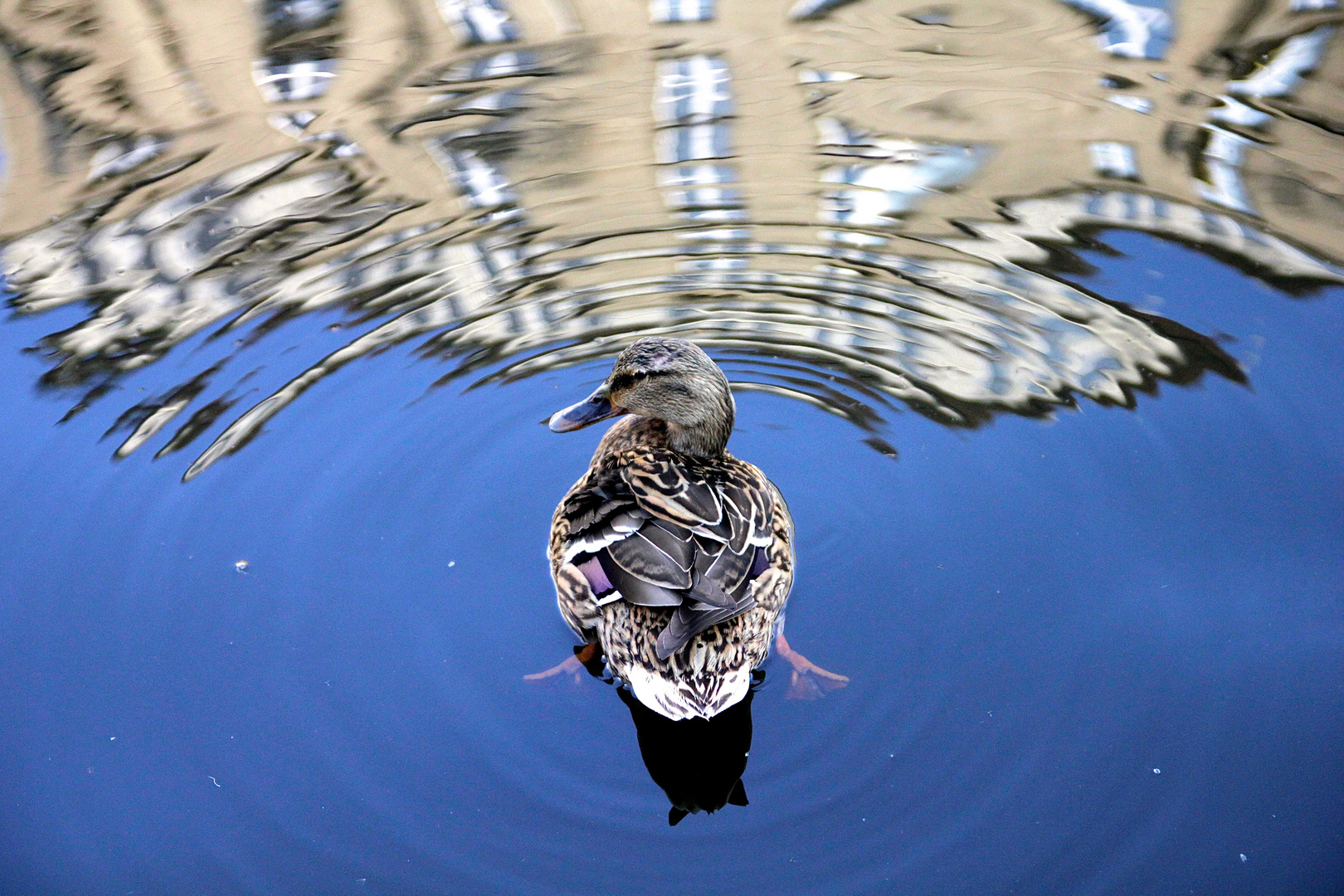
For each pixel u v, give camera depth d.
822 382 6.11
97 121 8.41
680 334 6.43
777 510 5.08
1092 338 6.16
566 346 6.41
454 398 6.08
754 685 4.66
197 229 7.26
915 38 9.11
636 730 4.43
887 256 6.88
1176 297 6.34
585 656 4.88
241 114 8.46
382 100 8.59
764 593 4.64
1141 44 8.80
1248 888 3.66
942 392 5.93
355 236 7.17
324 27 9.68
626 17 9.68
